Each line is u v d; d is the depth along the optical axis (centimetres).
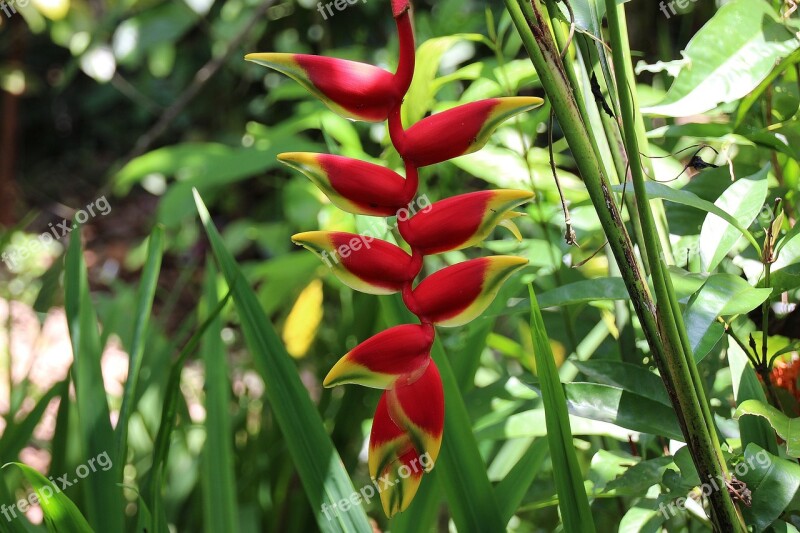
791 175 175
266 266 280
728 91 147
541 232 234
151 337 281
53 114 855
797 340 158
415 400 119
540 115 199
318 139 477
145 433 267
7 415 235
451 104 204
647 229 125
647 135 168
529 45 121
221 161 306
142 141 370
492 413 179
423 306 120
